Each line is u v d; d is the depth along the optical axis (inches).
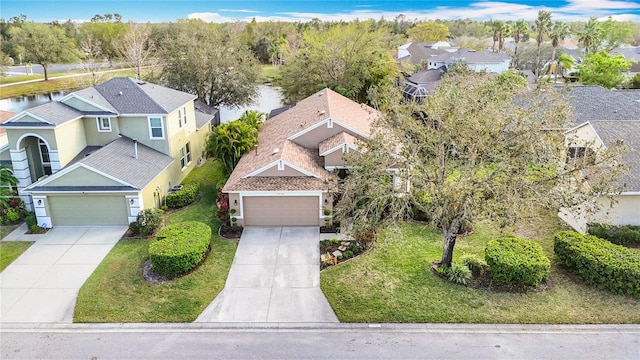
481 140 578.6
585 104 1327.5
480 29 5201.8
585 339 545.3
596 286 645.3
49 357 527.5
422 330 567.8
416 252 764.0
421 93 1977.1
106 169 860.0
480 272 679.7
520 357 516.7
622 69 2153.1
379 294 642.8
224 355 527.8
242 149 1040.2
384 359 516.7
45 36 2797.7
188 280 687.1
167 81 1768.0
